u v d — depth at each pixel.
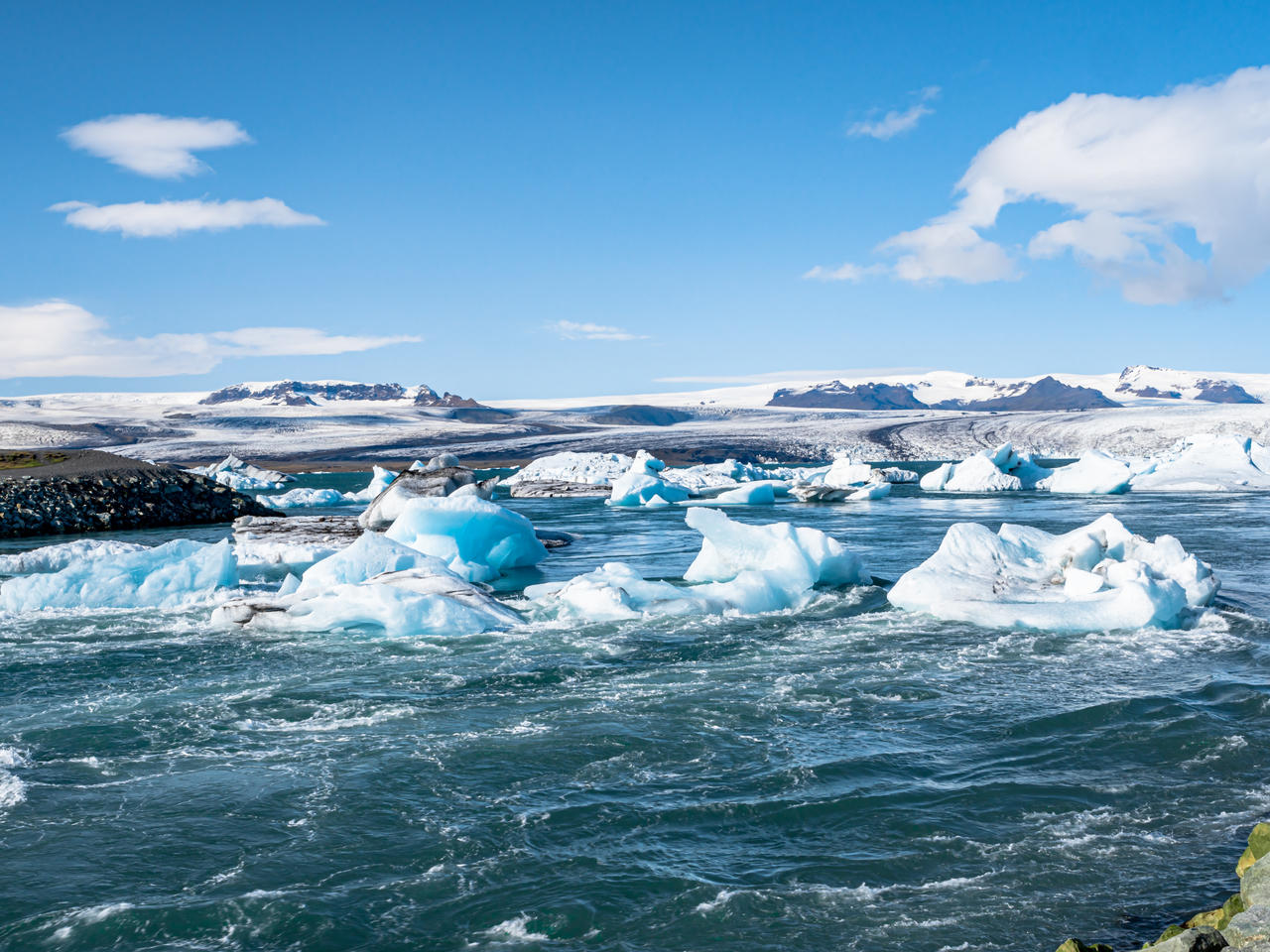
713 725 8.92
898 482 61.00
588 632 13.21
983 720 8.91
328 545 23.50
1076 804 6.88
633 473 46.31
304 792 7.36
